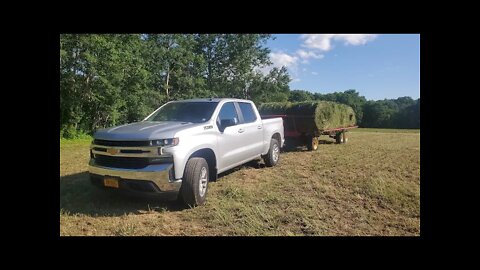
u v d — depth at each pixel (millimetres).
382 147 14391
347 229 4102
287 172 7594
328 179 6883
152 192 4457
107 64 22812
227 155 5789
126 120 28359
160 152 4477
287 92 44656
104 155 4758
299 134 12609
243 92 43781
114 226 4117
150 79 30922
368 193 5750
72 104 22219
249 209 4738
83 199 5176
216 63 42312
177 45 34375
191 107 5988
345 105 15727
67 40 21047
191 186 4691
